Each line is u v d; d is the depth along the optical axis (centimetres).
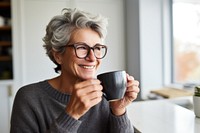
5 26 271
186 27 255
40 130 87
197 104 106
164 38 262
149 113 114
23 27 253
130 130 89
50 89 90
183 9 256
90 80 66
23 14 252
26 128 85
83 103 64
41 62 261
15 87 260
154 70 261
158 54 262
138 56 257
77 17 75
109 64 276
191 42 251
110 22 274
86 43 75
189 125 96
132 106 128
